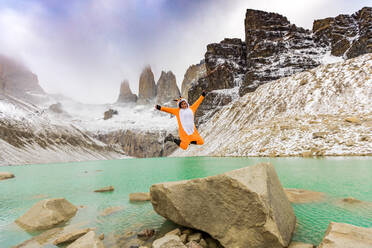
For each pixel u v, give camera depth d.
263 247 4.68
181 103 4.86
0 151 79.81
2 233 7.15
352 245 3.81
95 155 127.25
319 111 46.62
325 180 13.16
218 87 119.38
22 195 14.67
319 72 59.06
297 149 36.25
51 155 99.81
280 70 101.06
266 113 60.62
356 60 53.53
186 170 25.80
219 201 5.53
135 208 9.77
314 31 126.06
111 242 6.21
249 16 127.31
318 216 7.02
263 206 4.71
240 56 127.38
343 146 31.09
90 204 10.99
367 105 39.94
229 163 31.02
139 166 39.47
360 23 114.44
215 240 5.79
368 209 7.42
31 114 130.62
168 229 6.88
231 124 73.12
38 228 7.50
